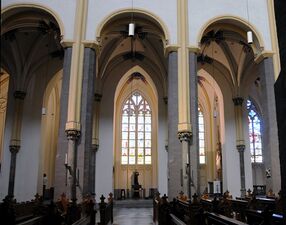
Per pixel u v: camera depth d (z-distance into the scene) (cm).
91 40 1784
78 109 1677
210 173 3175
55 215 902
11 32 2064
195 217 852
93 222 1402
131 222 1611
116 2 1853
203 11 1883
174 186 1641
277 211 1270
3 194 2170
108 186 2323
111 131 2430
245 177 2394
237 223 630
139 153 3238
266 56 1859
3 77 3022
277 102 634
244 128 2473
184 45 1802
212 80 2580
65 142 1653
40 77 2397
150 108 3331
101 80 2494
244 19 1895
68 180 1580
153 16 1845
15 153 2219
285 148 594
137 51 2530
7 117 2280
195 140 1698
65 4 1820
